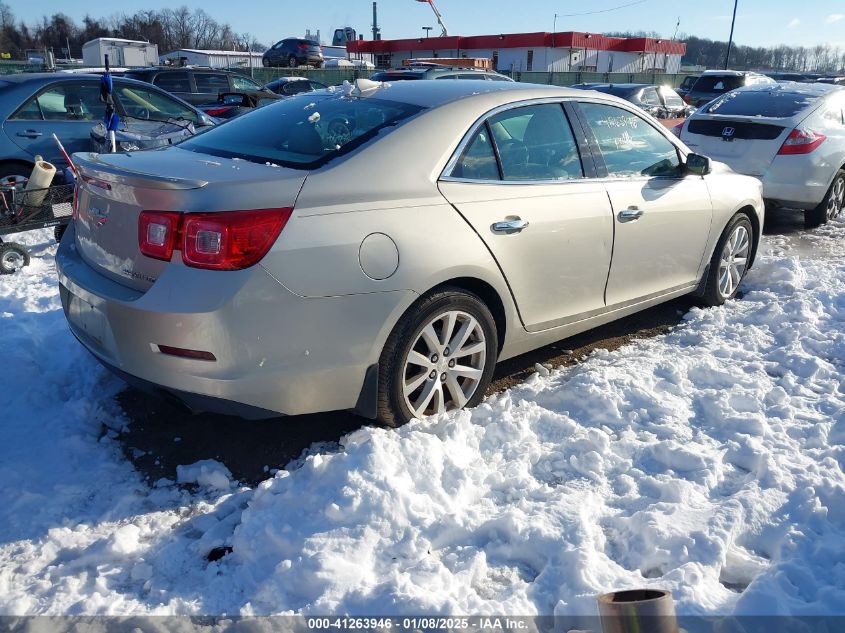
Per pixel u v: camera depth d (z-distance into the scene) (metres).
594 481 3.01
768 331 4.66
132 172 2.86
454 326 3.38
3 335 4.29
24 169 7.53
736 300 5.39
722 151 7.94
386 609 2.26
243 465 3.23
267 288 2.76
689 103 21.20
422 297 3.19
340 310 2.92
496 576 2.49
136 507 2.92
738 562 2.54
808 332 4.52
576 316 4.02
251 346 2.78
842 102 8.20
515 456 3.18
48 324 4.57
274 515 2.69
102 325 3.03
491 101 3.61
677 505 2.76
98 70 13.80
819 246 7.28
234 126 3.77
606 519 2.75
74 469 3.16
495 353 3.57
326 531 2.60
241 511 2.89
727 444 3.22
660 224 4.37
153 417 3.60
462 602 2.31
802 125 7.60
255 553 2.57
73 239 3.55
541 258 3.65
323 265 2.86
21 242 7.08
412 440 3.01
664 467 3.11
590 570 2.42
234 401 2.83
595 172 4.02
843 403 3.62
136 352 2.87
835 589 2.33
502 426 3.33
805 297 5.15
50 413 3.57
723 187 4.95
